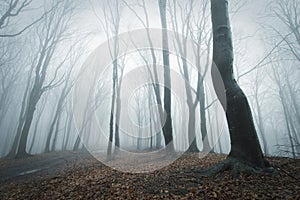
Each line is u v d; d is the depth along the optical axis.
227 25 6.73
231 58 6.45
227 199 4.27
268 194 4.31
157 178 6.29
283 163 6.46
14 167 13.63
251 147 5.70
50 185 7.41
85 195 5.47
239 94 6.05
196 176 5.93
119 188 5.68
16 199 6.35
